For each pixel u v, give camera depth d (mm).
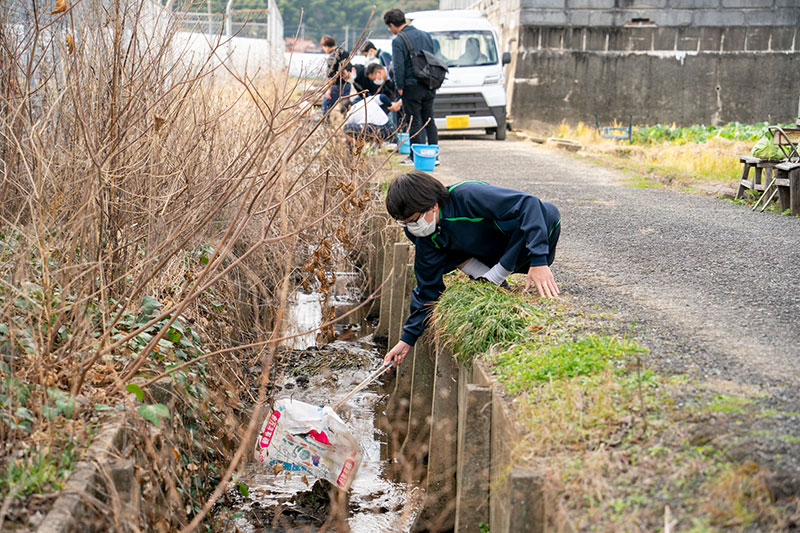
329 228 7574
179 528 3719
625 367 3689
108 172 4297
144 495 3400
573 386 3520
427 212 4355
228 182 5051
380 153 9656
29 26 4758
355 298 8930
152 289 5027
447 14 17391
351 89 11125
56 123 4504
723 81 20109
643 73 20031
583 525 2578
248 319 6754
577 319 4492
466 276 5418
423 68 10391
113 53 4520
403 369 6320
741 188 9258
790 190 8195
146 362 4320
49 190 4367
